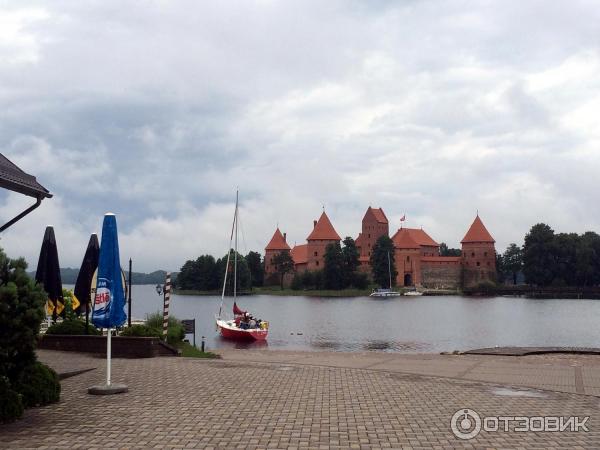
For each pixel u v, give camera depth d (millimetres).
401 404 12789
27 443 9477
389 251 170875
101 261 14570
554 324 71312
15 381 11469
